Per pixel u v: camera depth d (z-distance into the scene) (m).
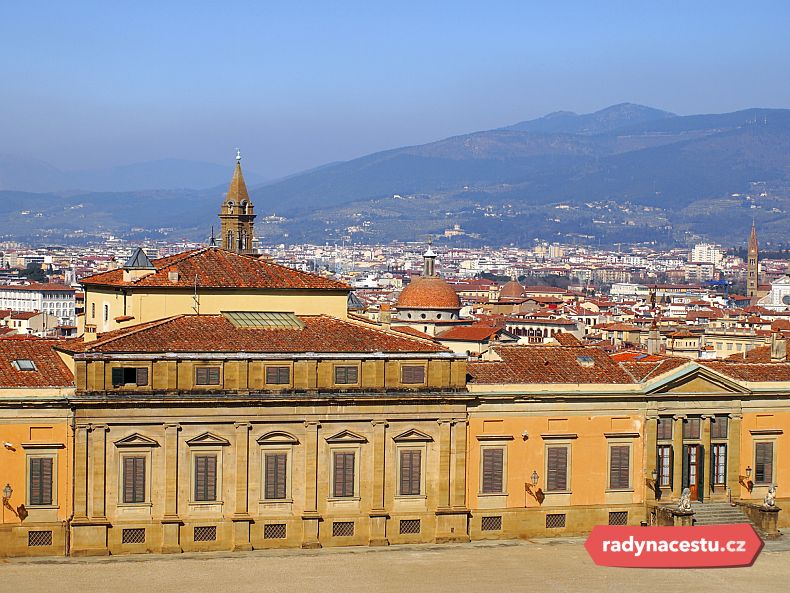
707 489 140.38
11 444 120.00
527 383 134.12
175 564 119.69
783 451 142.50
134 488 123.25
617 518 136.88
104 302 146.88
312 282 145.12
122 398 121.88
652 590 115.69
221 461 125.38
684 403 138.75
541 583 116.62
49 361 126.31
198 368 124.88
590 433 135.88
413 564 122.06
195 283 140.50
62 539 121.69
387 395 128.88
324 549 127.44
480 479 133.00
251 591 110.88
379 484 129.50
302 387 127.25
